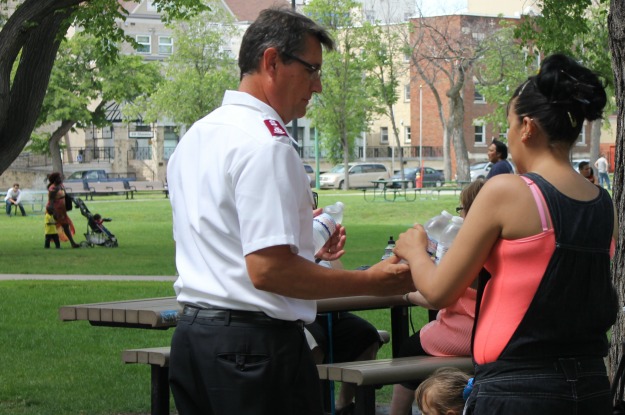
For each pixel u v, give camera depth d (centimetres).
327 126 6806
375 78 6731
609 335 946
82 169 8012
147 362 627
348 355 718
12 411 784
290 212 382
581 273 348
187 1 2508
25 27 2077
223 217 392
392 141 9244
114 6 2312
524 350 347
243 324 393
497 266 355
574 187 356
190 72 6781
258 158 382
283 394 396
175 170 415
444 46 6644
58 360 993
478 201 357
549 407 344
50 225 2667
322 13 6588
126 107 6819
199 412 407
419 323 1198
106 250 2564
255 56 403
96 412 785
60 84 6512
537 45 2161
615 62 639
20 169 7556
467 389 393
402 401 647
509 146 375
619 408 447
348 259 2144
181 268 408
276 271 379
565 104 357
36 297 1495
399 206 4459
